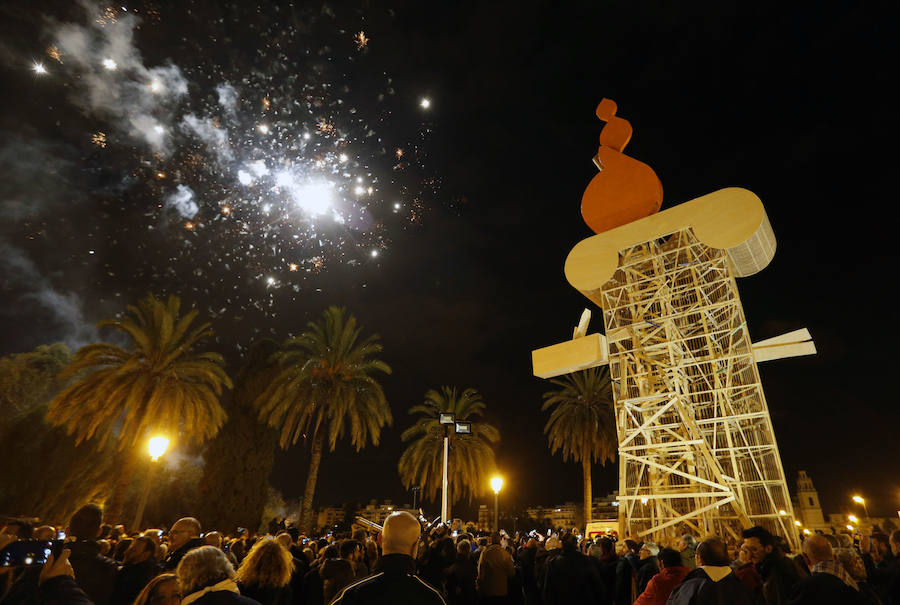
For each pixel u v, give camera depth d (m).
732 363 18.23
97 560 4.81
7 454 32.38
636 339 20.00
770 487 16.62
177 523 6.04
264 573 4.74
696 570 4.66
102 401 25.39
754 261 18.89
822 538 4.54
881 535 6.98
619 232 20.78
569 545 6.99
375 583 2.81
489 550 7.88
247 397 34.69
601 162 22.81
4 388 38.12
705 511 15.94
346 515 36.28
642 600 5.22
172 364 27.58
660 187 21.22
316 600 6.23
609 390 39.09
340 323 31.48
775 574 5.12
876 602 4.73
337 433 30.08
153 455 15.12
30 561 4.69
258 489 33.25
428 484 39.00
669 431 18.08
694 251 20.27
